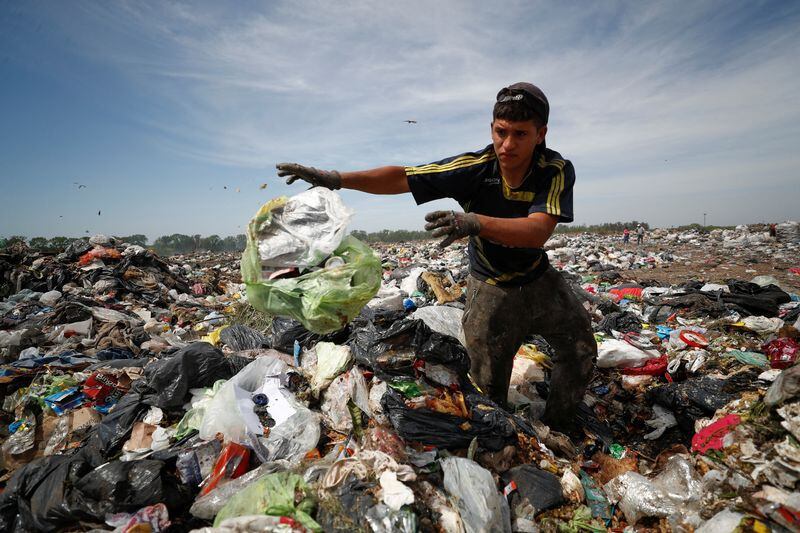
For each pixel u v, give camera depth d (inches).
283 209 75.5
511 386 146.9
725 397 123.4
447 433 94.9
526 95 84.1
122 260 341.1
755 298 233.6
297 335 142.5
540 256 107.4
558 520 87.4
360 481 76.4
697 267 507.2
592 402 145.6
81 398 126.9
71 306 225.0
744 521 68.5
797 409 78.3
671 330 209.3
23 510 75.5
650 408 139.0
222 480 86.3
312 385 113.7
